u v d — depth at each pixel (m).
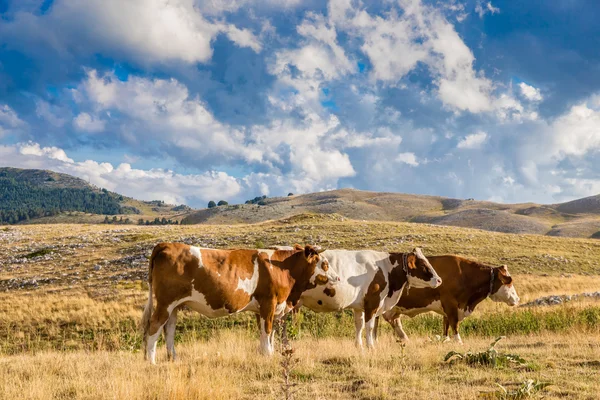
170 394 7.89
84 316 29.50
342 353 11.77
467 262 16.33
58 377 9.80
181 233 66.81
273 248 13.34
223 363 10.77
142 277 40.81
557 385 8.77
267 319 12.20
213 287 11.40
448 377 9.53
